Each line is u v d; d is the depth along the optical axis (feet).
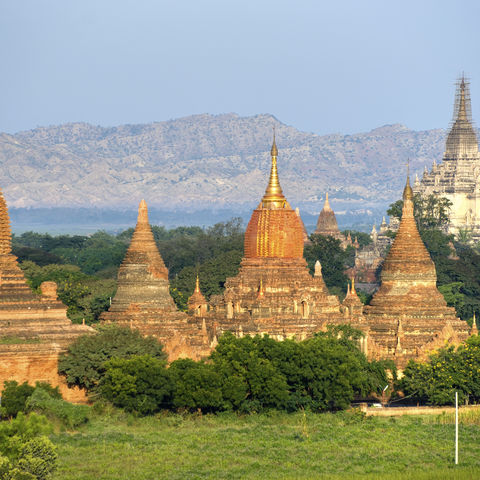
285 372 638.94
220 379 620.08
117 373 610.24
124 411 613.11
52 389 618.44
